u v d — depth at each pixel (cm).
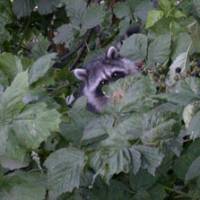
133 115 213
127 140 203
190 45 272
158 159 197
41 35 493
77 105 254
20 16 472
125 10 416
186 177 203
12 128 188
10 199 198
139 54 296
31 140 187
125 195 224
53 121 188
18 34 521
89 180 217
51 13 512
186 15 330
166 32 308
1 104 191
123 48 300
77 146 225
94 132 217
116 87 236
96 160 199
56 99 294
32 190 200
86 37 459
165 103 222
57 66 469
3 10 492
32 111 191
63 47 514
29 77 250
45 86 302
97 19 393
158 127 206
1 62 268
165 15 327
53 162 208
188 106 210
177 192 230
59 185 203
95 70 379
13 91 192
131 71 372
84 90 368
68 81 360
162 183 233
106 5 495
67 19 524
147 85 231
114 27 473
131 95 224
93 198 222
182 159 219
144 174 222
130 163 194
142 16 407
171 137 208
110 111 226
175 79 256
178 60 271
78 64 471
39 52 395
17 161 204
